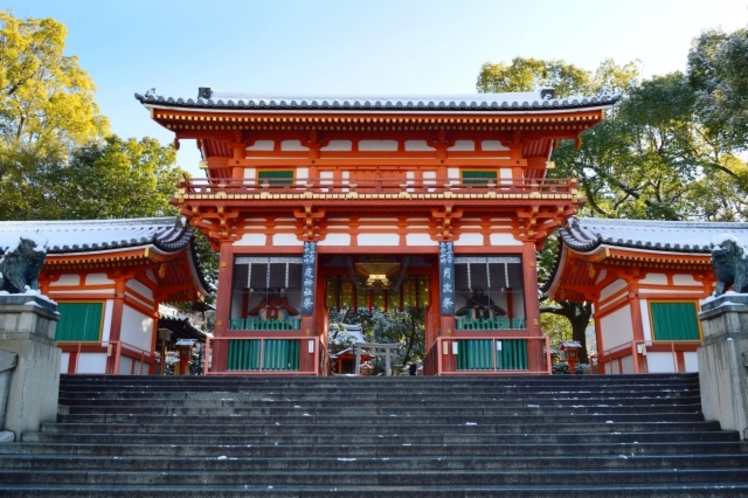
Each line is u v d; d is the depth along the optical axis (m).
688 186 35.00
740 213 35.88
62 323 20.38
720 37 32.19
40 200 36.22
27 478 9.16
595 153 33.28
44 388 11.67
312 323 19.11
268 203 19.36
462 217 20.31
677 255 20.19
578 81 37.12
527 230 20.06
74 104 41.22
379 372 44.44
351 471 9.55
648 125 34.75
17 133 40.28
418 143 21.58
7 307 11.50
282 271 20.00
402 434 11.09
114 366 19.78
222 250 19.84
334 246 20.12
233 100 19.59
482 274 19.98
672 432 11.13
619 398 13.30
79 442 10.88
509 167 21.25
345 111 19.47
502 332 19.16
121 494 8.40
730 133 28.39
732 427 11.23
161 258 20.69
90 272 20.84
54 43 41.94
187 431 11.48
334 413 12.42
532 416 11.97
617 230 24.02
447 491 8.48
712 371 12.01
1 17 39.84
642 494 8.50
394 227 20.39
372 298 24.80
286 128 20.59
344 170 21.22
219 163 23.05
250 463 9.71
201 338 31.23
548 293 27.05
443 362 18.81
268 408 12.43
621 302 22.14
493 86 38.09
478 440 10.94
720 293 12.50
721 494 8.55
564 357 31.03
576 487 8.77
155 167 37.88
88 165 39.06
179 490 8.44
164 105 19.17
